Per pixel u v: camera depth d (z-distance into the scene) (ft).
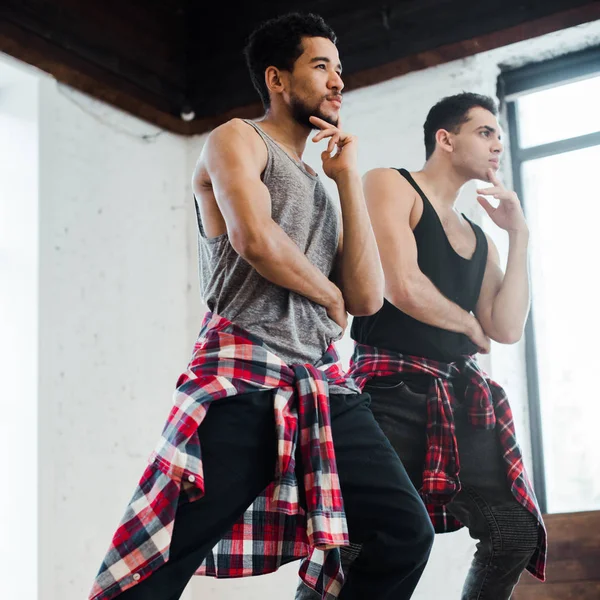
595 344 11.60
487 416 9.21
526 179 12.35
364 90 12.86
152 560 6.02
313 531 6.34
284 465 6.34
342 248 7.18
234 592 12.59
